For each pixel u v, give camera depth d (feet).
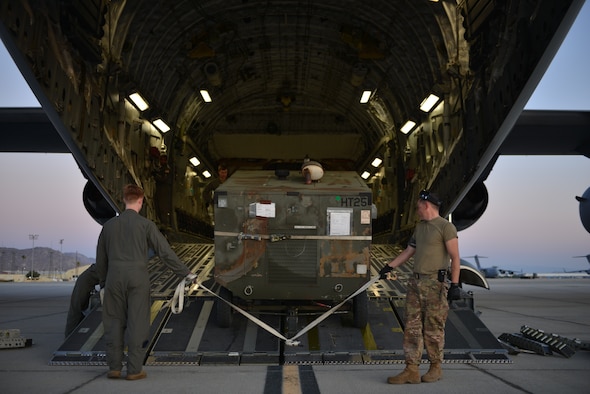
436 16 31.83
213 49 43.80
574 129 50.80
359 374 16.83
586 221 52.65
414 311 15.78
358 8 38.06
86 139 26.58
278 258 20.33
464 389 14.51
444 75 32.68
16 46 19.48
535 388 14.49
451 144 33.06
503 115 24.31
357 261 20.33
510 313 36.11
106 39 28.89
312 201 20.43
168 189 44.88
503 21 23.80
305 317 22.68
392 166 50.42
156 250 16.65
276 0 38.42
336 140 71.15
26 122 48.44
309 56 49.32
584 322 30.68
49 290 69.72
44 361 19.25
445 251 15.81
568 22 18.92
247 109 66.95
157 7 34.01
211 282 25.93
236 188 20.74
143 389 14.56
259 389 14.60
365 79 48.39
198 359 18.61
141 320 16.16
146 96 37.52
